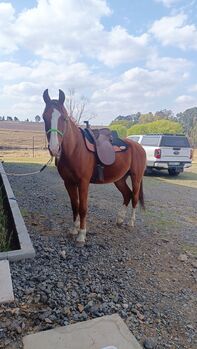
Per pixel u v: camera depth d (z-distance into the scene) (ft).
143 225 17.11
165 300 9.44
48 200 21.62
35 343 7.13
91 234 14.69
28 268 10.44
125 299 9.20
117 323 7.98
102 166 13.58
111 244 13.61
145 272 11.19
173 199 26.03
